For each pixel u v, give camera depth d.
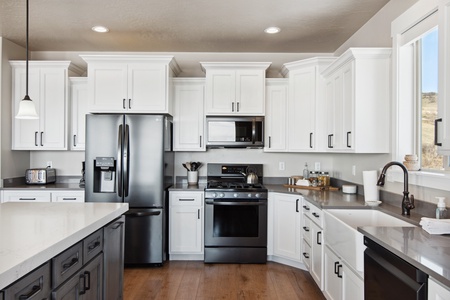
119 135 3.63
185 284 3.19
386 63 2.81
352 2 2.86
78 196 3.79
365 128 2.81
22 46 4.20
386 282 1.52
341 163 3.99
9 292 1.14
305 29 3.53
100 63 3.86
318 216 2.82
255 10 3.05
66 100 4.06
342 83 3.12
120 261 2.38
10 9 3.05
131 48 4.26
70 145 4.13
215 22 3.35
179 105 4.15
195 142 4.15
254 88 3.99
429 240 1.59
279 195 3.73
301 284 3.20
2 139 3.88
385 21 2.92
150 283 3.21
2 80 3.88
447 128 1.75
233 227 3.74
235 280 3.29
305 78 3.78
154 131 3.67
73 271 1.65
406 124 2.62
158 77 3.87
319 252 2.79
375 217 2.63
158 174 3.66
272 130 4.09
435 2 2.13
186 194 3.82
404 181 2.30
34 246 1.37
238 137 4.00
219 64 3.93
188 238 3.83
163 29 3.55
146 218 3.66
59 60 4.30
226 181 4.38
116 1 2.89
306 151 3.77
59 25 3.46
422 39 2.53
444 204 1.99
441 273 1.13
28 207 2.28
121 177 3.63
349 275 2.05
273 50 4.30
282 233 3.70
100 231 2.02
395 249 1.44
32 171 4.08
